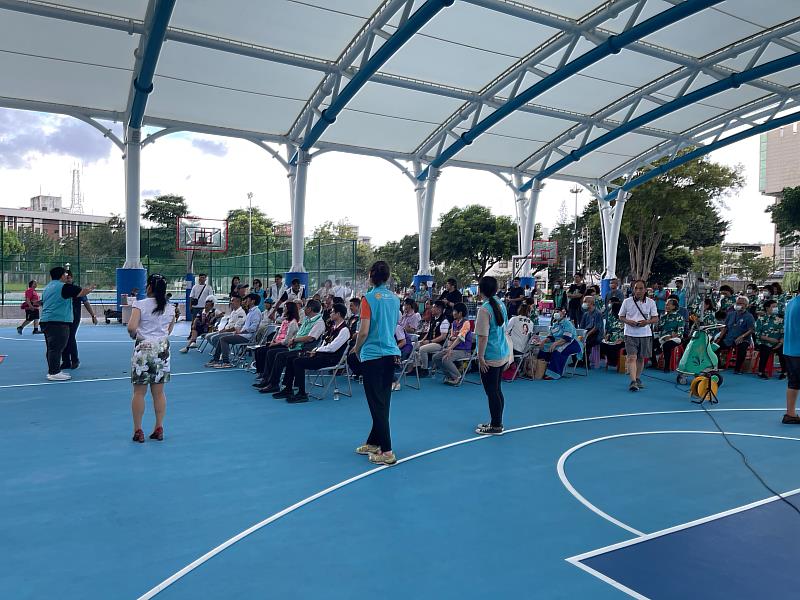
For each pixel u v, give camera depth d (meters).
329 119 18.92
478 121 22.91
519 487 5.30
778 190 106.38
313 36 16.67
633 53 18.33
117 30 15.73
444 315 11.29
